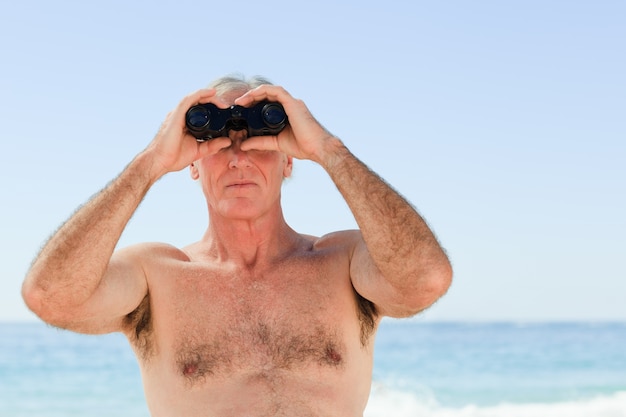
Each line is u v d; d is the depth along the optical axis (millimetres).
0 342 26391
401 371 20406
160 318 3559
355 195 3346
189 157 3473
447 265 3293
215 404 3414
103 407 15836
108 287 3359
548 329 34625
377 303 3564
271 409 3395
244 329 3527
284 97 3496
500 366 21344
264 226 3654
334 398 3486
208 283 3611
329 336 3557
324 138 3463
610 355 23438
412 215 3328
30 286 3189
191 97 3445
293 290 3613
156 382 3537
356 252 3660
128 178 3320
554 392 17656
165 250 3723
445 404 16406
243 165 3561
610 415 15625
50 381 18344
